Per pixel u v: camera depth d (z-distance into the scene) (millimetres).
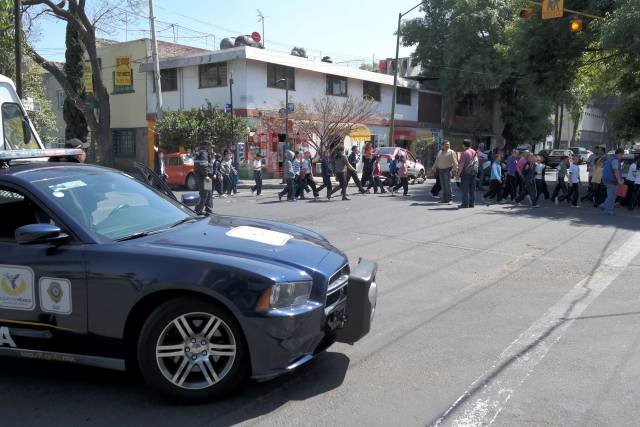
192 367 3684
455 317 5699
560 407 3705
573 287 6867
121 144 33688
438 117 40688
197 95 29562
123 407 3729
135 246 3805
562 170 16141
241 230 4355
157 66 25547
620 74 22844
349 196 17766
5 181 4160
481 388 4008
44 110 26812
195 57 28656
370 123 34250
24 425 3498
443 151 15227
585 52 20109
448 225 11484
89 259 3738
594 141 83375
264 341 3518
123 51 32750
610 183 13578
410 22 38906
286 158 16906
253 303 3502
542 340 4996
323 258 4117
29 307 3875
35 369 4391
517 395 3891
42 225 3748
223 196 18781
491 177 16688
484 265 8062
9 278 3906
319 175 28125
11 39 16859
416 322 5539
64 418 3586
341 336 4027
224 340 3658
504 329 5316
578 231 10859
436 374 4262
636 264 8070
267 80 28562
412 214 13094
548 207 15195
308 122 28484
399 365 4441
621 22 15750
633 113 25250
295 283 3652
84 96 29562
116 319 3684
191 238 4043
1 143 7434
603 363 4453
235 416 3588
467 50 35438
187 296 3617
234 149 26281
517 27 20562
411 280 7234
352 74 32500
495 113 41719
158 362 3666
